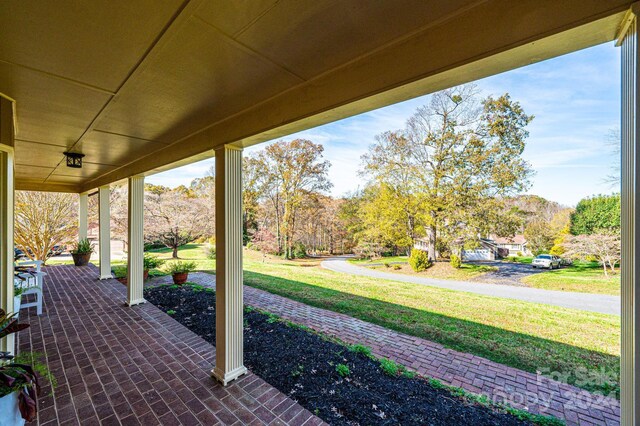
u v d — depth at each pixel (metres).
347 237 15.91
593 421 2.37
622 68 1.01
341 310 5.68
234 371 2.75
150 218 12.47
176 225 12.92
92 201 13.55
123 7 1.14
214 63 1.62
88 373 2.80
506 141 9.80
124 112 2.38
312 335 4.05
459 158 10.40
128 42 1.40
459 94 10.26
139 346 3.42
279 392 2.56
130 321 4.25
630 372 0.94
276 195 15.55
